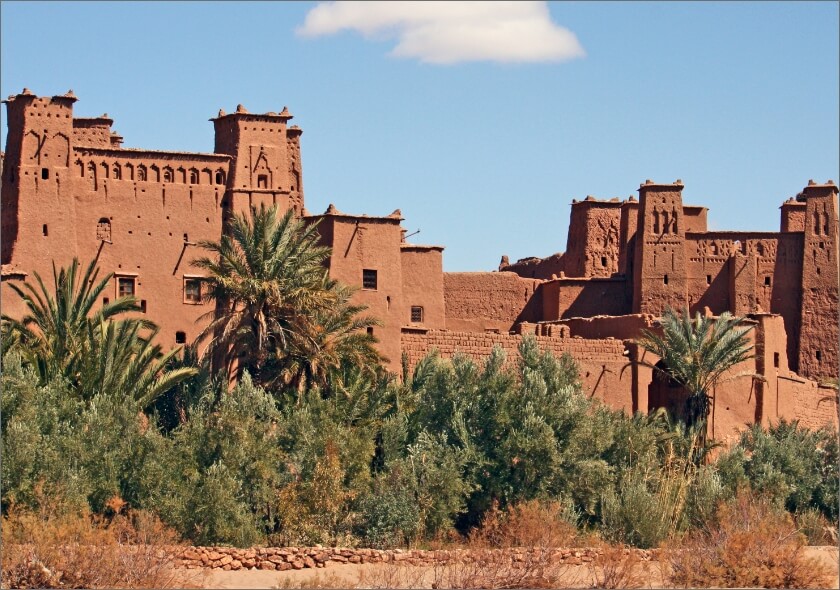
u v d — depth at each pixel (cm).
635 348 7800
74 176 7106
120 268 7150
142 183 7238
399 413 6494
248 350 6619
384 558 5419
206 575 5134
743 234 8738
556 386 6669
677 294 8550
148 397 6247
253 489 5991
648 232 8562
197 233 7300
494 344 7412
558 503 6162
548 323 8056
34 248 6981
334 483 5978
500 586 5162
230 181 7438
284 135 7594
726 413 7856
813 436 7406
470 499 6325
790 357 8788
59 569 4950
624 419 6838
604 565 5350
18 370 5956
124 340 6253
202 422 6144
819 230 8838
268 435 6159
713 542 5656
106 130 7706
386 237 7456
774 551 5475
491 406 6544
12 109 7081
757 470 6969
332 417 6322
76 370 6206
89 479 5797
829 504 7025
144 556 5088
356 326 6750
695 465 6862
